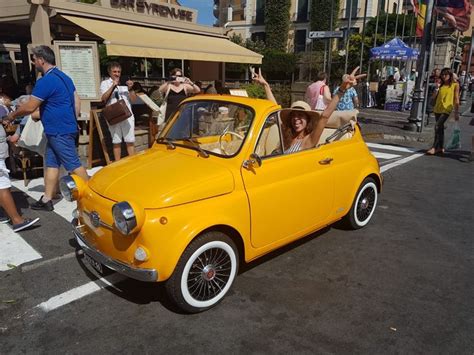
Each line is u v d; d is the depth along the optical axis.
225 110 3.84
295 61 30.72
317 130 4.20
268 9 38.88
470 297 3.61
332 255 4.38
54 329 3.07
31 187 6.20
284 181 3.78
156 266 2.96
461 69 45.28
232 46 14.35
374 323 3.20
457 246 4.69
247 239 3.52
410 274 4.01
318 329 3.11
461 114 20.31
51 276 3.80
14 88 11.38
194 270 3.21
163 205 2.98
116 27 10.29
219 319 3.22
